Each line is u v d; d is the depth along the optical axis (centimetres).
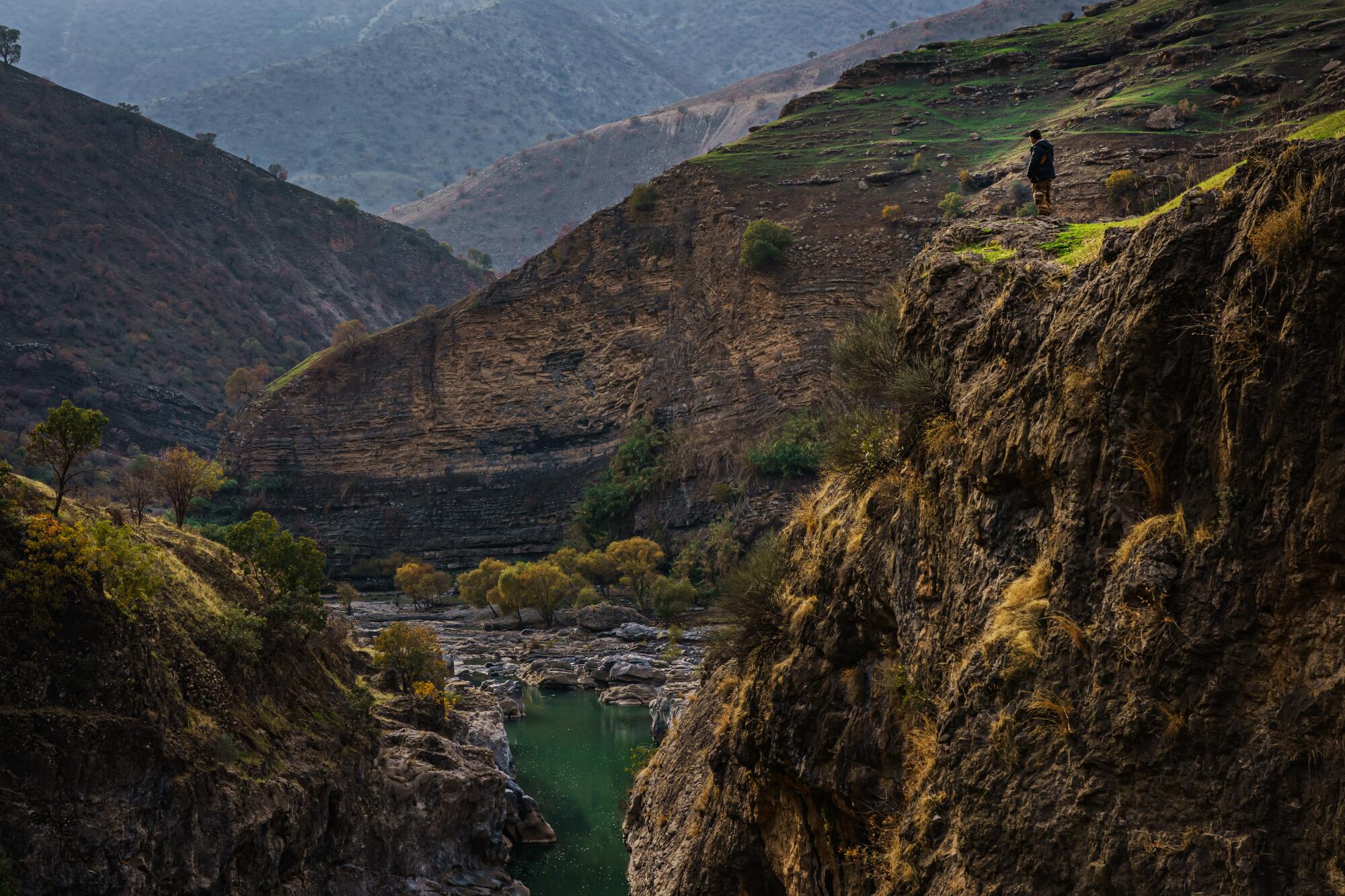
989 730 840
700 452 10688
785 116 13738
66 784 1691
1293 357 638
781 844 1474
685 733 2319
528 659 7275
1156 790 686
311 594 2759
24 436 16238
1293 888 598
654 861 2141
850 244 10675
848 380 1459
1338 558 607
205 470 3122
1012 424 916
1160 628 701
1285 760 616
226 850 1936
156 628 2084
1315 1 10531
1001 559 915
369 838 2527
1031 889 749
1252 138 8319
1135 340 754
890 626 1205
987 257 1159
